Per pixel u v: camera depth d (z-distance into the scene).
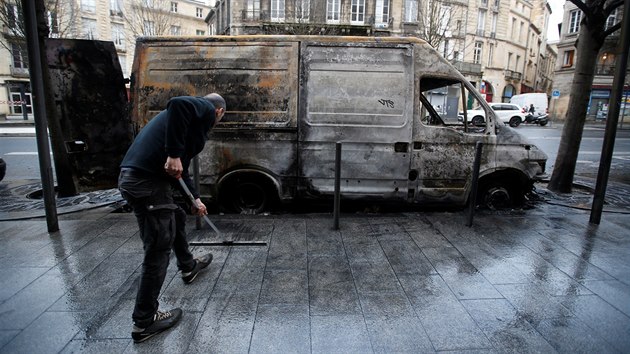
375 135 4.80
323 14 27.31
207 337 2.42
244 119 4.78
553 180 6.75
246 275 3.26
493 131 5.03
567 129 6.51
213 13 37.97
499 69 41.34
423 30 23.19
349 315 2.68
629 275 3.32
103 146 5.57
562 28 37.09
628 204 5.82
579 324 2.60
